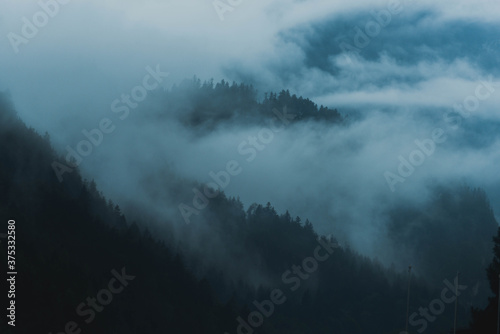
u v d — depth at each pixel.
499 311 117.94
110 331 170.62
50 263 181.62
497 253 139.12
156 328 191.12
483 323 127.19
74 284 177.62
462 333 134.12
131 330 180.12
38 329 151.62
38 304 156.88
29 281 160.12
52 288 164.38
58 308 160.12
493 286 131.12
